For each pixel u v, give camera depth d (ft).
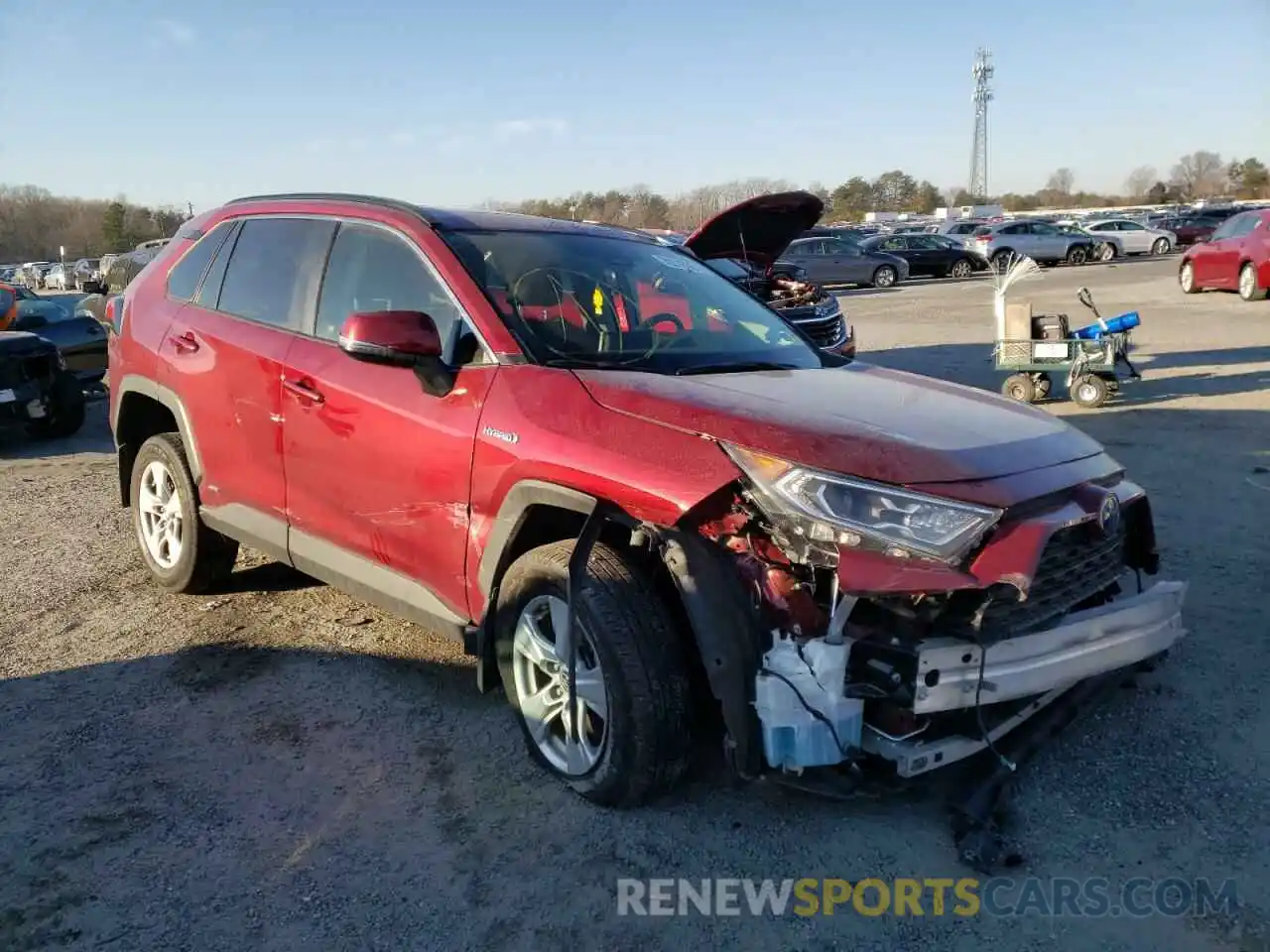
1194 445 26.02
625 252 14.40
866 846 9.82
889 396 11.35
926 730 9.28
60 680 13.73
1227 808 10.23
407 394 11.98
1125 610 10.19
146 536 17.15
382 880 9.45
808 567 9.23
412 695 13.21
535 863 9.65
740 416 9.77
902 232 113.09
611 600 9.84
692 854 9.74
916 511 8.85
